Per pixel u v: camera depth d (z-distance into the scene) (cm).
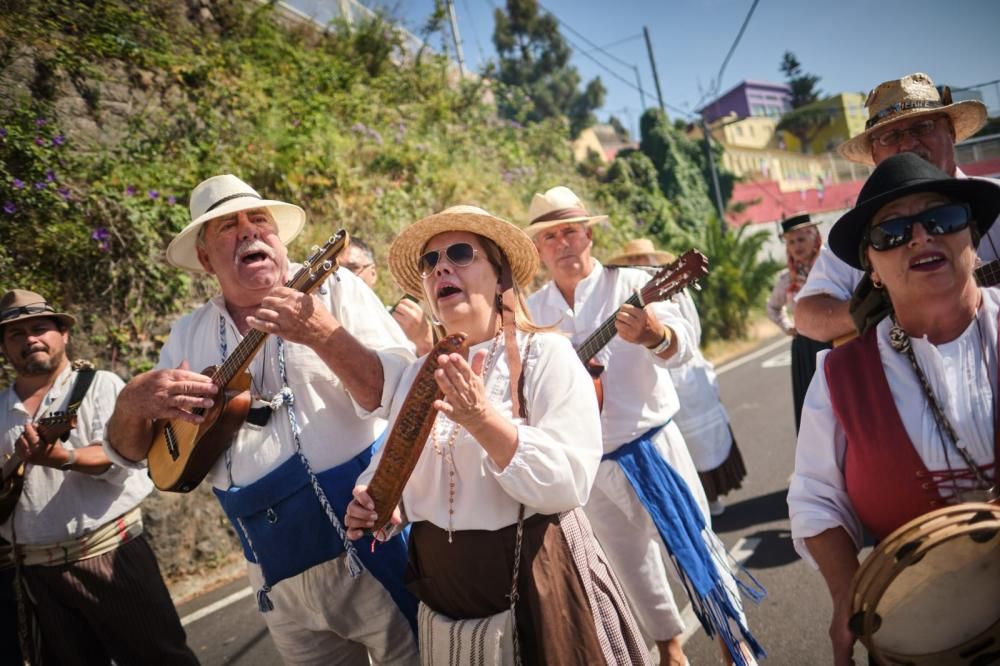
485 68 1652
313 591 221
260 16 966
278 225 268
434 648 174
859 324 168
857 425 159
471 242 189
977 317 152
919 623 134
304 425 223
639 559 274
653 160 2391
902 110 254
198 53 810
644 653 180
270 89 830
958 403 149
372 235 760
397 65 1304
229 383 219
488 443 157
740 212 2552
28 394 311
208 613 412
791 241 523
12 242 509
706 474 446
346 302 235
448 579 175
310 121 810
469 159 1160
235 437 226
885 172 152
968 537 126
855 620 134
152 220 559
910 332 156
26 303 304
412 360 226
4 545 290
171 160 655
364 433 231
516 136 1616
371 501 173
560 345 182
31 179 536
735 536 420
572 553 172
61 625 287
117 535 293
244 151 699
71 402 302
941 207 146
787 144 3859
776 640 299
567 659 162
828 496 169
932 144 258
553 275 322
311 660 232
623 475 270
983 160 727
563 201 316
